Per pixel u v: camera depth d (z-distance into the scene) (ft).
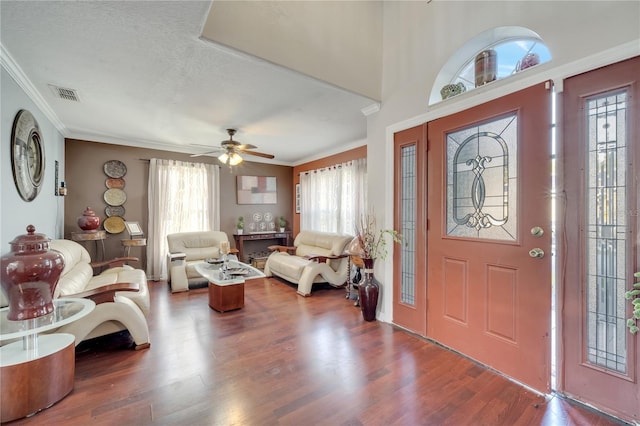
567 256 5.86
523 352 6.38
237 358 7.36
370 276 10.15
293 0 7.85
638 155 5.04
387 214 9.70
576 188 5.74
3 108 7.03
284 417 5.25
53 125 11.48
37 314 5.48
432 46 8.38
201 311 10.87
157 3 5.32
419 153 8.76
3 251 6.91
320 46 8.41
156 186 15.90
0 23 5.76
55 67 7.55
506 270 6.72
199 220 17.31
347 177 16.34
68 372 5.88
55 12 5.49
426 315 8.57
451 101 7.83
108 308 7.43
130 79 8.27
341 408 5.51
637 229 5.08
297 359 7.32
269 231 20.62
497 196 6.93
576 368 5.77
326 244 15.40
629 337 5.20
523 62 6.84
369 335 8.77
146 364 7.06
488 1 7.10
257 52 7.17
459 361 7.28
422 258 8.70
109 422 5.12
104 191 14.88
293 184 21.89
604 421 5.24
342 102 10.02
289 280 14.73
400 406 5.58
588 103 5.59
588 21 5.52
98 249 14.75
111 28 6.03
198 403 5.64
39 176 9.45
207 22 6.41
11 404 5.12
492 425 5.11
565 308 5.89
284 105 10.29
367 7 9.61
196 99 9.72
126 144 15.33
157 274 15.74
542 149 6.13
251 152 13.58
